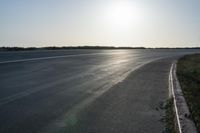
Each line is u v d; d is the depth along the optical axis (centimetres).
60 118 789
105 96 1105
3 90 1169
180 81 1498
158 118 808
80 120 773
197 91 1206
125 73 1906
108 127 718
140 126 732
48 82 1419
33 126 714
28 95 1083
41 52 3606
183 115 781
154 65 2623
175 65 2661
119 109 902
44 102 975
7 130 681
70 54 3662
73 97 1071
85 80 1531
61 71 1908
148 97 1101
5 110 859
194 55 5306
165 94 1171
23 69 1908
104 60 3073
